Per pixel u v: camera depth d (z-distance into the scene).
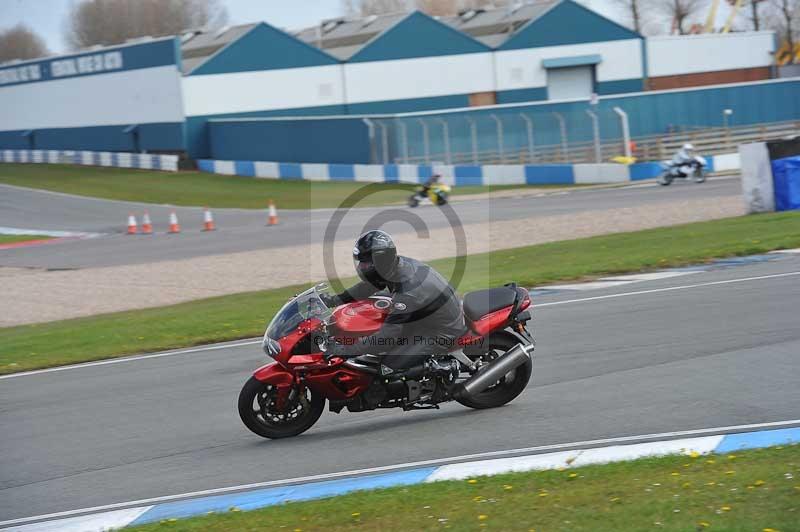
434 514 16.47
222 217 104.62
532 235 65.38
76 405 27.91
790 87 150.38
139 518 18.31
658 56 186.12
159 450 22.80
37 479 21.31
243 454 21.98
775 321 31.05
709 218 66.94
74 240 92.50
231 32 182.62
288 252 67.06
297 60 167.00
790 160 64.75
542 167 122.06
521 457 19.92
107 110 177.00
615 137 134.88
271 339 22.31
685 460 18.50
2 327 45.56
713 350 28.09
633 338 30.64
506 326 23.95
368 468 20.17
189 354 34.31
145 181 145.25
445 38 174.62
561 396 24.70
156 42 160.88
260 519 17.03
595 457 19.44
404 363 22.83
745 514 14.97
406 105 174.00
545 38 179.50
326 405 26.36
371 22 197.00
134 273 62.69
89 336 39.09
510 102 179.38
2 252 85.56
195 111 159.75
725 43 192.38
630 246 53.31
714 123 143.88
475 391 23.33
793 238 49.88
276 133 145.25
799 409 21.70
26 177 161.25
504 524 15.59
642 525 14.90
